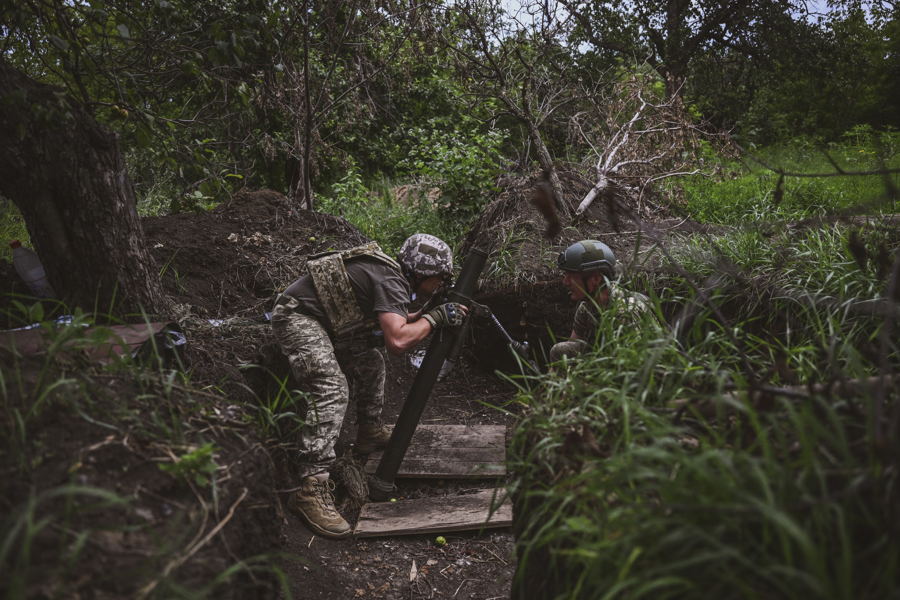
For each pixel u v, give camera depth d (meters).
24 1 2.59
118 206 2.50
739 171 6.64
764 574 0.97
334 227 4.54
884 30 15.42
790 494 1.06
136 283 2.54
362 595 2.45
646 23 15.40
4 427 1.41
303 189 5.63
